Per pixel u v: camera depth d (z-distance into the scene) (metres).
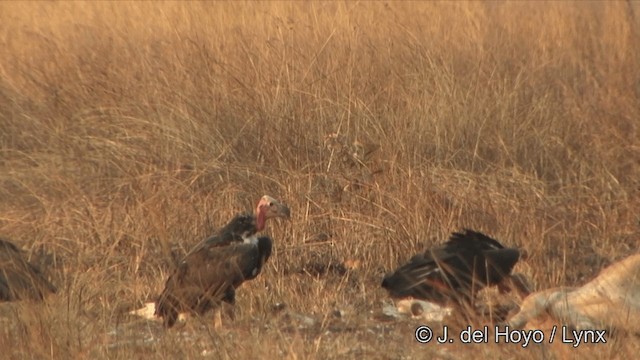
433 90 29.36
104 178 27.02
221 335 18.09
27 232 24.94
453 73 30.03
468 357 17.14
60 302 18.84
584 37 34.91
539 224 24.66
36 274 19.66
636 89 32.28
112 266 22.59
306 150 27.53
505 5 35.84
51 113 30.92
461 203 24.84
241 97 28.89
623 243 24.75
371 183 25.64
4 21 35.97
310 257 23.61
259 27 32.12
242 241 19.98
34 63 33.38
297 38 31.09
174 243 24.06
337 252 23.77
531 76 31.91
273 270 22.84
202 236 24.50
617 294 18.34
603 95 31.72
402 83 29.64
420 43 31.14
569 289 19.09
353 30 31.27
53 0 36.97
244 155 27.91
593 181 27.66
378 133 27.83
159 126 28.27
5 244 20.09
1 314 18.98
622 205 26.33
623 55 33.47
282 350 17.42
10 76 32.69
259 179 26.42
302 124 28.11
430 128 28.38
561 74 33.09
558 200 26.72
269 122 28.06
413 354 17.38
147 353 17.48
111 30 34.12
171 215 24.94
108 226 24.30
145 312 20.34
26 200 27.28
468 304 18.97
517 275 20.30
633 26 34.66
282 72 29.31
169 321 19.36
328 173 26.25
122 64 32.25
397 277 19.72
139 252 23.48
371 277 22.81
